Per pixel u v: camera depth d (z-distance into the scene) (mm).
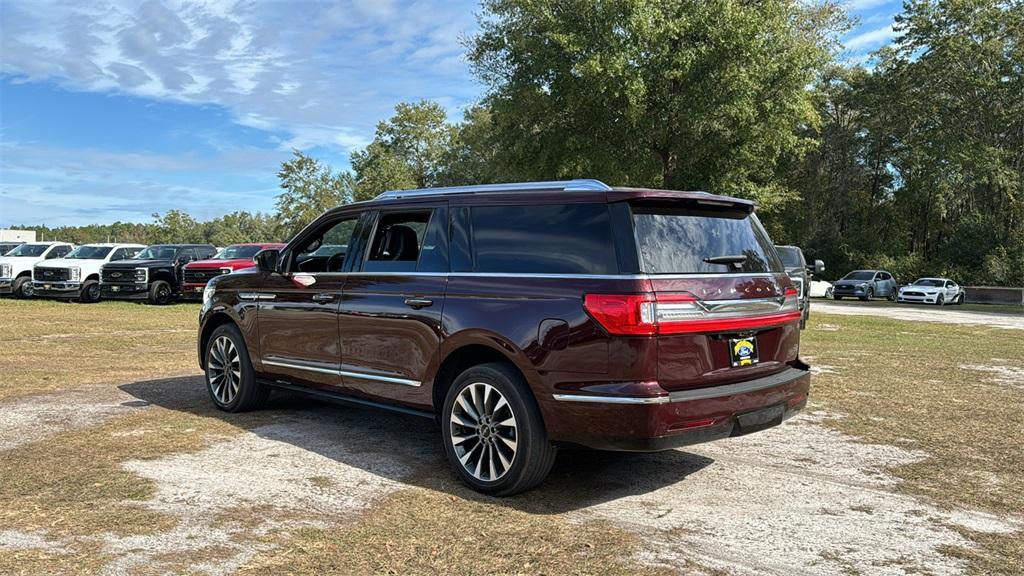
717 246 4465
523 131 27297
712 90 24031
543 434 4270
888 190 54094
